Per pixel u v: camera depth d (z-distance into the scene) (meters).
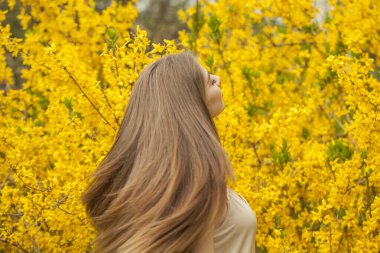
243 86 3.60
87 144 2.60
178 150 1.62
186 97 1.72
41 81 3.41
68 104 2.72
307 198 3.04
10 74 3.41
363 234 2.57
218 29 3.31
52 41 3.73
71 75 2.64
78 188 2.51
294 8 3.57
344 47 3.40
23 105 3.46
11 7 3.84
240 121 2.93
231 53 3.88
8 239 2.67
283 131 2.83
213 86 1.83
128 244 1.55
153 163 1.62
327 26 3.80
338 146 2.85
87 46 3.70
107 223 1.63
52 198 2.56
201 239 1.55
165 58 1.81
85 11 3.76
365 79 2.61
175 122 1.67
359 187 2.63
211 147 1.64
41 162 3.09
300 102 3.74
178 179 1.58
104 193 1.75
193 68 1.77
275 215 2.75
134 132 1.72
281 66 4.24
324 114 3.67
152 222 1.53
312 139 3.40
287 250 2.49
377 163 2.55
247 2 3.95
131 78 2.47
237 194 1.72
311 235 2.76
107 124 2.60
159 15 9.41
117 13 3.95
